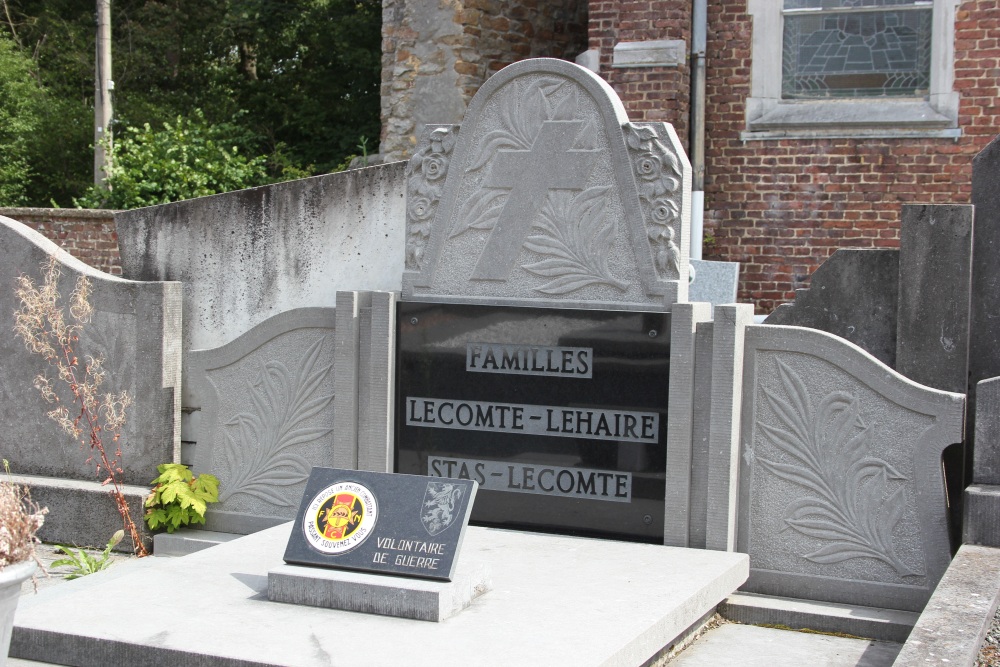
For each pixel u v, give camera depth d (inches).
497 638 148.2
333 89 888.9
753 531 202.8
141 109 853.8
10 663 154.7
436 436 217.9
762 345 200.4
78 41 900.0
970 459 211.3
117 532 229.0
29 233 253.9
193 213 280.5
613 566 185.2
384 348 219.5
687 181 203.3
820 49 387.9
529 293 212.2
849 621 188.7
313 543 168.1
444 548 161.3
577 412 207.9
